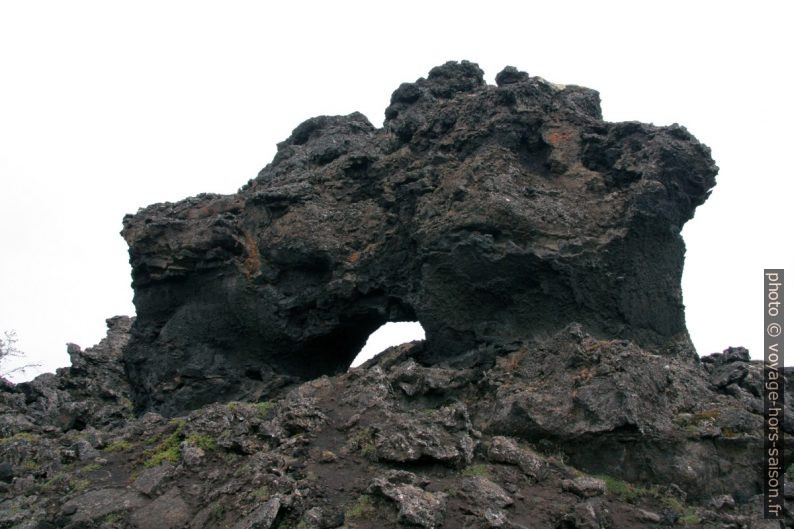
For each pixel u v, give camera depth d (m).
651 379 15.62
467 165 19.02
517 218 17.72
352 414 15.94
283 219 21.02
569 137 19.53
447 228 18.14
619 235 17.81
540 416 15.12
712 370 19.38
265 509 12.58
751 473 14.79
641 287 18.23
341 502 12.91
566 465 14.58
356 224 20.53
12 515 13.94
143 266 22.88
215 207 22.98
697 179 18.48
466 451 14.20
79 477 15.29
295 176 22.62
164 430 16.95
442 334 18.44
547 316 17.83
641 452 14.70
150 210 23.80
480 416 16.14
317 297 20.41
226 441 15.39
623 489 14.08
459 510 12.55
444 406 16.52
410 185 19.83
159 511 13.62
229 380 21.31
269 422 15.80
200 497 13.93
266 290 21.02
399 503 12.22
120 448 16.56
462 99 20.94
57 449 16.55
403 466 13.83
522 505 13.00
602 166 19.20
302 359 21.67
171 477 14.71
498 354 17.70
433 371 17.41
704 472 14.56
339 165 21.69
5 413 21.44
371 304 20.19
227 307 21.58
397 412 15.99
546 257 17.41
